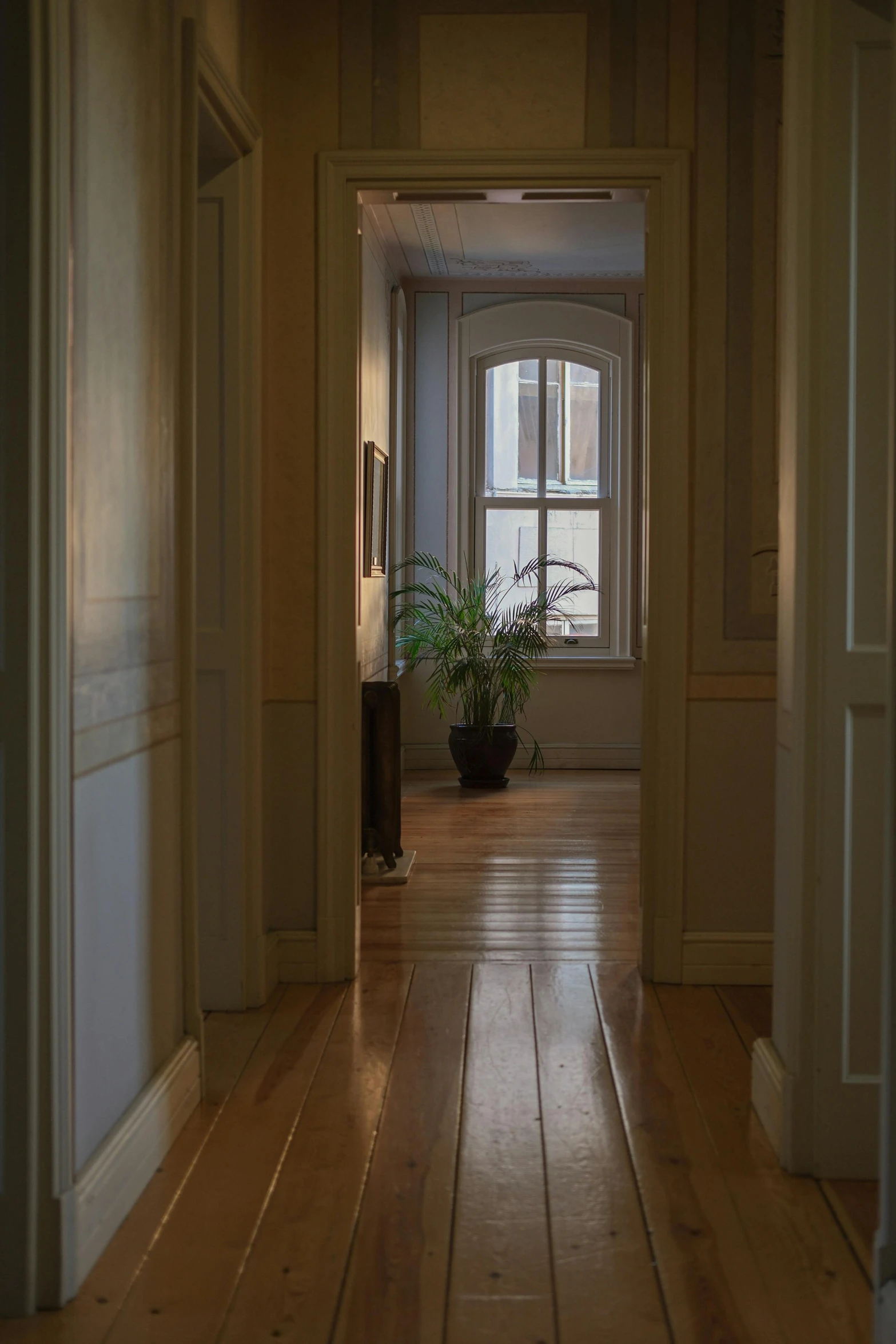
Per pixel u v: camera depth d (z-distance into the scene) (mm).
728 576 4238
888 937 2094
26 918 2215
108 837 2580
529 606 9000
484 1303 2266
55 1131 2258
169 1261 2422
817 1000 2797
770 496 4223
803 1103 2814
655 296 4191
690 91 4152
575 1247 2479
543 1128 3062
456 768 9445
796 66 2828
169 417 3037
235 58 3697
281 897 4293
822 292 2775
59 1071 2270
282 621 4250
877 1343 2088
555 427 9414
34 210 2164
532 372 9398
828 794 2793
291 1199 2680
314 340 4211
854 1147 2795
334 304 4203
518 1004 4027
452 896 5496
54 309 2213
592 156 4148
